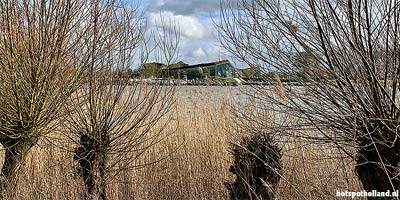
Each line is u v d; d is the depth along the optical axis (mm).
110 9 4457
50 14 4145
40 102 4188
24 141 4367
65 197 5156
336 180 4590
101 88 4441
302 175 4691
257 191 4051
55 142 5156
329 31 3145
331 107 3361
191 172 5875
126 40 4559
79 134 4582
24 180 5273
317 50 3312
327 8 3127
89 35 4383
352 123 3258
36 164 5629
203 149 5934
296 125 3656
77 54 4367
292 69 3531
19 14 4051
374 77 2980
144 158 5855
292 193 4613
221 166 5805
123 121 4594
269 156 4086
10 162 4375
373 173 3309
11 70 4000
